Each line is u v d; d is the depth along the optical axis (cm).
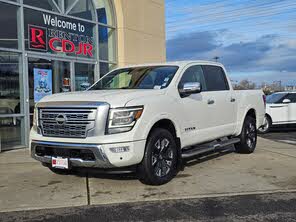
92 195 608
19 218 512
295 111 1614
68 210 540
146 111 622
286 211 526
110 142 586
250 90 995
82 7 1346
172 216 509
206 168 797
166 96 682
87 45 1362
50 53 1210
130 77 776
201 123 771
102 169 616
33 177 732
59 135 628
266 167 808
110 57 1475
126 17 1491
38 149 654
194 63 802
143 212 526
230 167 807
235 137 940
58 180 705
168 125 691
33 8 1145
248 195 602
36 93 1159
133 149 598
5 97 1068
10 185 677
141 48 1580
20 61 1112
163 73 748
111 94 635
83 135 604
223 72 895
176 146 696
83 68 1345
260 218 500
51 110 636
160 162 657
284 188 642
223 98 851
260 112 1018
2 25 1060
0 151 1041
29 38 1138
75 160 607
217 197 591
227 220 494
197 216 509
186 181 688
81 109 607
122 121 598
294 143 1211
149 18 1627
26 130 1120
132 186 656
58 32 1244
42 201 583
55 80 1228
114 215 516
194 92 713
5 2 1060
